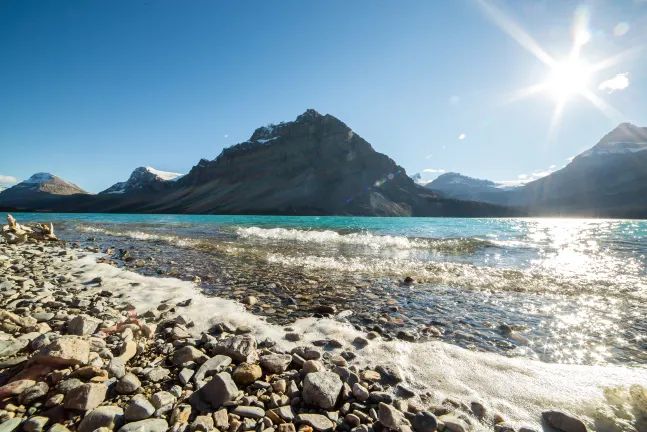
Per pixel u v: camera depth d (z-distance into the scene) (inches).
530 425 94.5
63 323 161.8
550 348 147.9
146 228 1111.0
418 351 142.8
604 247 564.4
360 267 344.5
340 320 184.4
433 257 418.3
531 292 246.2
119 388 104.8
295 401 103.9
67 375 109.1
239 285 265.4
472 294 240.8
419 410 100.5
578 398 107.3
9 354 125.8
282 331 165.8
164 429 88.7
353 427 93.4
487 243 574.2
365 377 119.0
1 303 193.3
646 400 102.4
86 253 452.8
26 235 600.7
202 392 105.3
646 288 256.7
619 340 156.4
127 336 146.7
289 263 370.3
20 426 88.8
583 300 225.0
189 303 209.6
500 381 118.3
